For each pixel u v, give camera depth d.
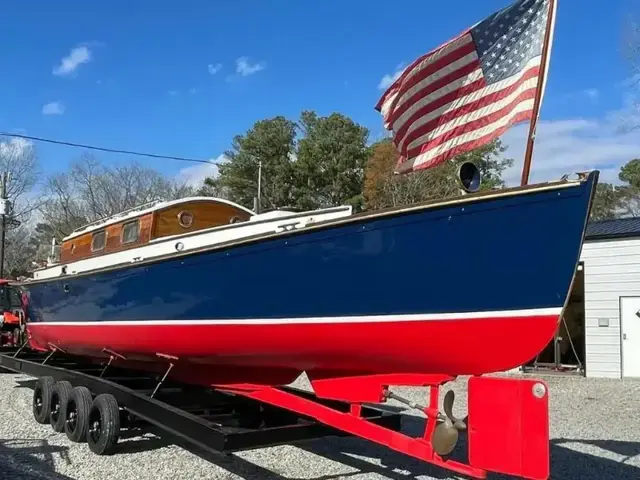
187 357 6.24
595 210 41.44
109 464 5.68
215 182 38.91
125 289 6.66
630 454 6.39
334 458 5.96
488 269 3.88
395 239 4.16
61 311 8.44
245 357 5.61
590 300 14.17
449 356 4.25
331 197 34.66
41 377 7.89
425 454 4.12
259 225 5.50
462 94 4.62
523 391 3.73
